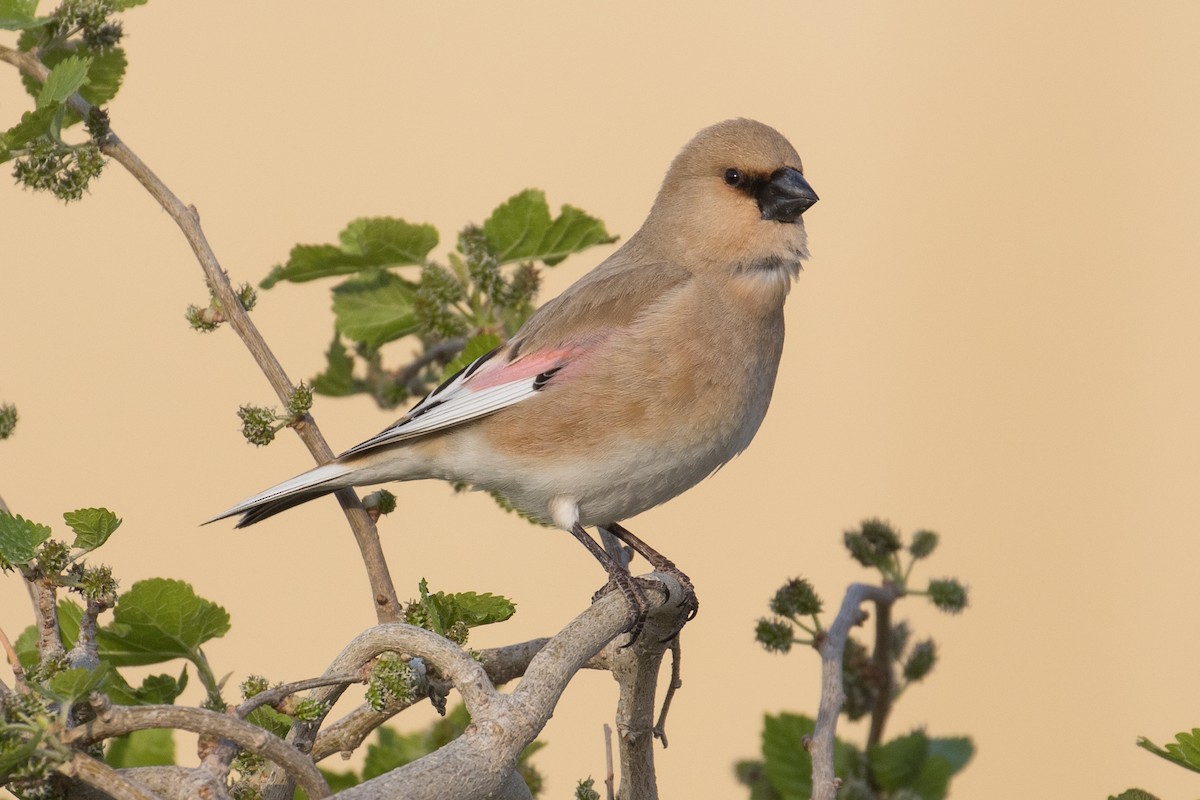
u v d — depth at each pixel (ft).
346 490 24.49
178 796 14.99
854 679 27.58
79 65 22.97
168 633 20.77
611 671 23.67
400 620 23.93
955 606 26.89
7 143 22.80
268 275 30.68
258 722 20.02
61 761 14.61
